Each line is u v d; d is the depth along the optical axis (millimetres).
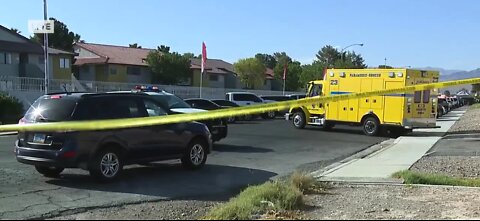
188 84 61312
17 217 6777
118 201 7848
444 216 6727
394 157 13695
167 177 10188
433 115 21375
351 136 21125
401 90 9586
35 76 44719
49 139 8867
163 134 10359
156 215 6992
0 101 26000
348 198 8047
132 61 56438
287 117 25594
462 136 19797
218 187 9234
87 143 8945
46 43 26672
